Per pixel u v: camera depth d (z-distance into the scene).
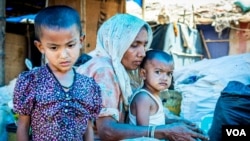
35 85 1.67
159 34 9.13
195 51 9.69
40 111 1.65
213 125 3.07
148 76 2.12
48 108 1.64
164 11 9.91
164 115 2.25
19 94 1.67
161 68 2.09
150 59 2.11
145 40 2.15
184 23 9.82
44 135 1.65
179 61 9.21
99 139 2.09
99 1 7.08
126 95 2.09
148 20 9.76
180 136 1.94
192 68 4.95
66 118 1.65
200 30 10.27
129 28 2.10
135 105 2.08
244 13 9.82
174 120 2.34
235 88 3.04
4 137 2.52
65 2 6.85
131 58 2.12
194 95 4.00
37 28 1.66
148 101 2.07
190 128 2.00
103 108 1.99
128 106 2.13
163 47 9.06
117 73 2.06
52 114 1.63
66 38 1.63
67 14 1.65
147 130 1.95
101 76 2.03
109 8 7.26
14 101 1.69
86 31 6.87
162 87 2.11
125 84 2.07
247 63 4.55
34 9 9.43
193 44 9.65
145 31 2.15
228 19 9.81
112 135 1.97
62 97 1.65
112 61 2.08
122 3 7.55
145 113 2.06
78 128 1.68
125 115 2.17
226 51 10.17
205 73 4.62
